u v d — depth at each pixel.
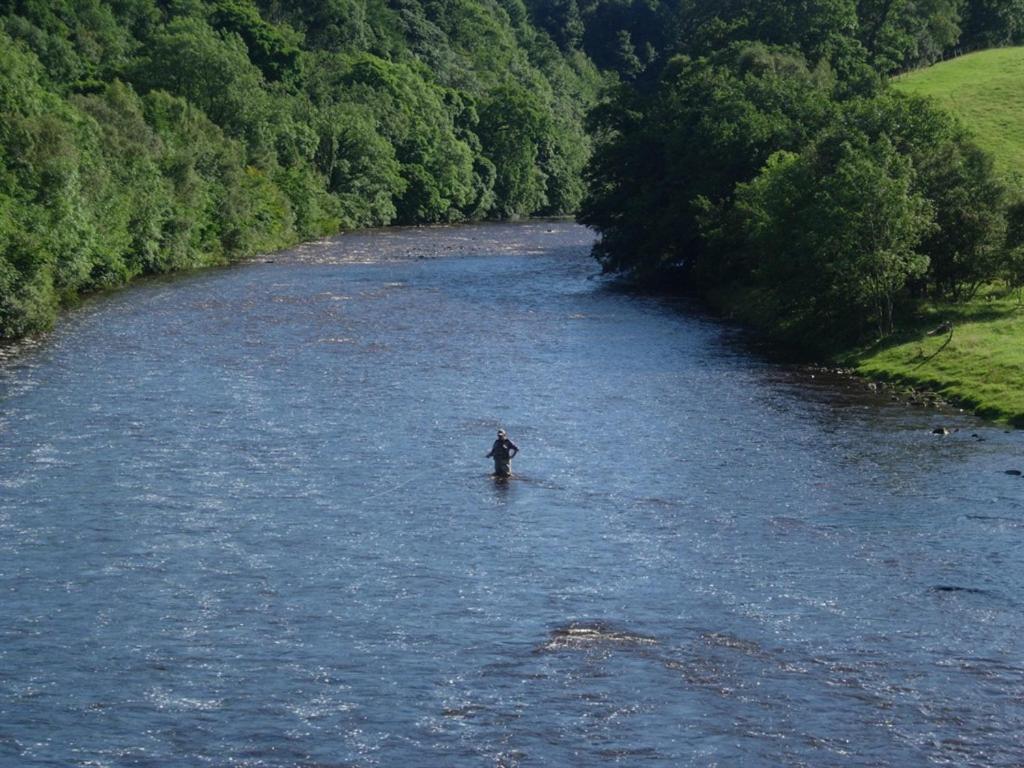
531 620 33.28
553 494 44.66
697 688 29.30
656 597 34.88
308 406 57.72
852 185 69.38
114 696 28.81
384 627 32.78
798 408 57.78
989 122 116.00
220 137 129.88
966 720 27.72
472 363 68.88
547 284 107.19
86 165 95.88
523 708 28.36
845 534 40.12
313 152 162.62
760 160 97.81
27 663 30.41
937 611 33.75
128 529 40.16
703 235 95.38
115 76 147.88
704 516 42.12
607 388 62.38
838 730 27.30
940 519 41.44
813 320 75.50
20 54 103.94
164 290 97.38
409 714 28.06
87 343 72.81
